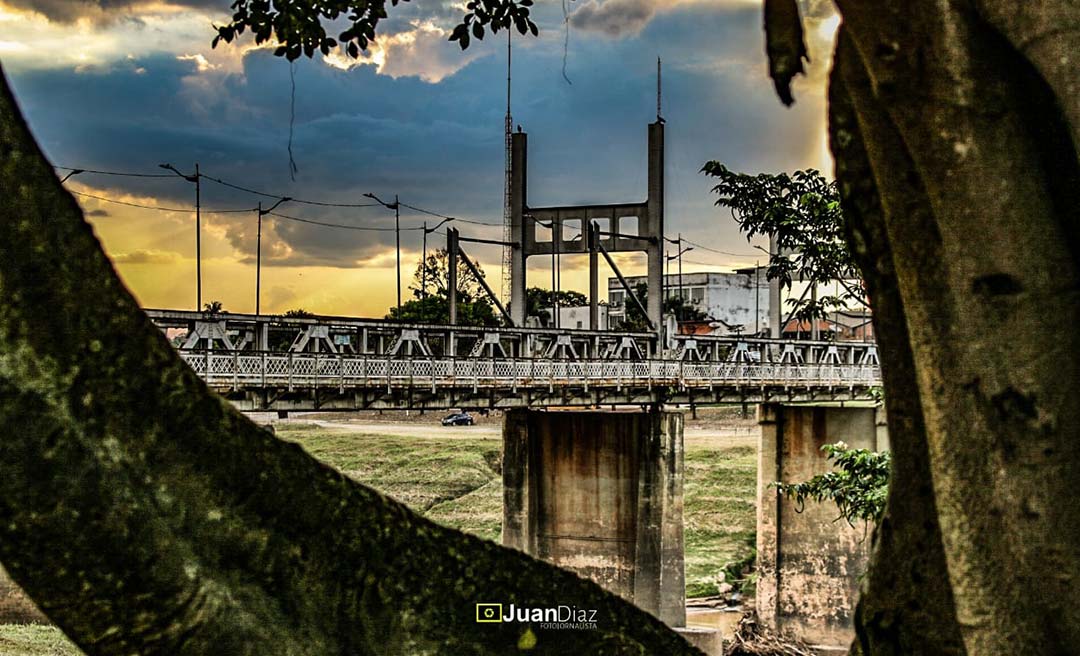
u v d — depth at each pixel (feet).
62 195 11.03
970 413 12.32
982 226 12.03
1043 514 11.95
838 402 173.17
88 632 10.87
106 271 11.18
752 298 316.60
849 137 15.07
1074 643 11.93
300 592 11.82
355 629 12.13
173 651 11.09
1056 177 12.28
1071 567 11.92
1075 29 11.67
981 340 12.17
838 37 13.62
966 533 12.37
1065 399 11.99
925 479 14.26
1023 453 12.01
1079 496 12.00
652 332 139.13
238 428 11.94
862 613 14.83
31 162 10.80
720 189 46.39
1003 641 12.17
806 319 51.11
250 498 11.68
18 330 10.43
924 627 14.14
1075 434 12.00
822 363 164.45
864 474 52.03
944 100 11.98
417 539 13.17
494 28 33.86
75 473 10.52
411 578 12.78
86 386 10.71
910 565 14.26
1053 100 12.01
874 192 14.88
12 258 10.50
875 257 14.83
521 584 13.83
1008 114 12.03
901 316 14.62
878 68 12.25
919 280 12.81
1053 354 12.00
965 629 12.46
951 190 12.12
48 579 10.54
